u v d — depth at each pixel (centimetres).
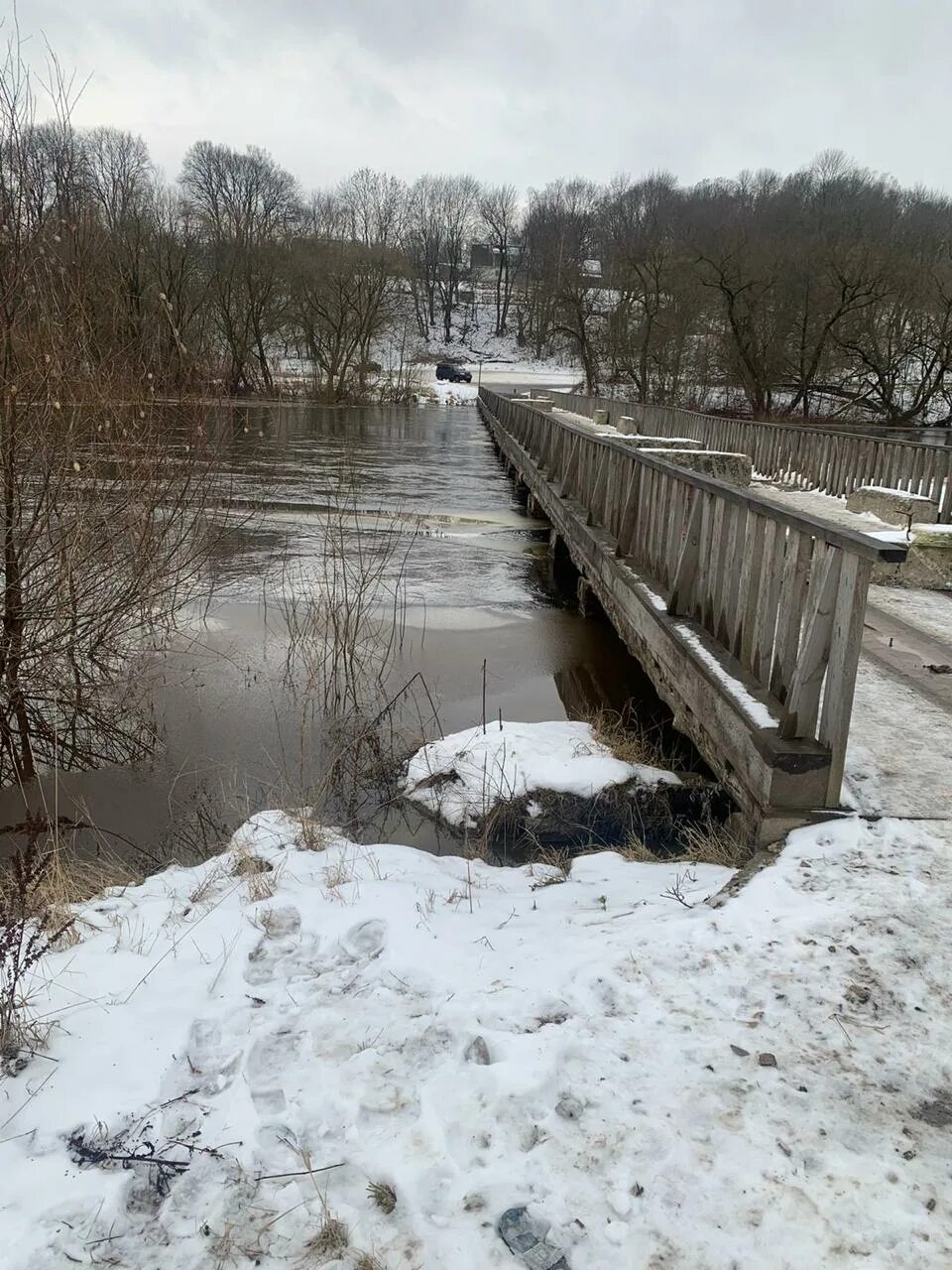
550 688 773
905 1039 261
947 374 4556
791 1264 191
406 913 361
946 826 379
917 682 572
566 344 7788
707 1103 238
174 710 706
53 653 614
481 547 1407
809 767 377
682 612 577
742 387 4566
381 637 898
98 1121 242
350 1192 217
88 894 414
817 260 4072
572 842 499
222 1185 221
